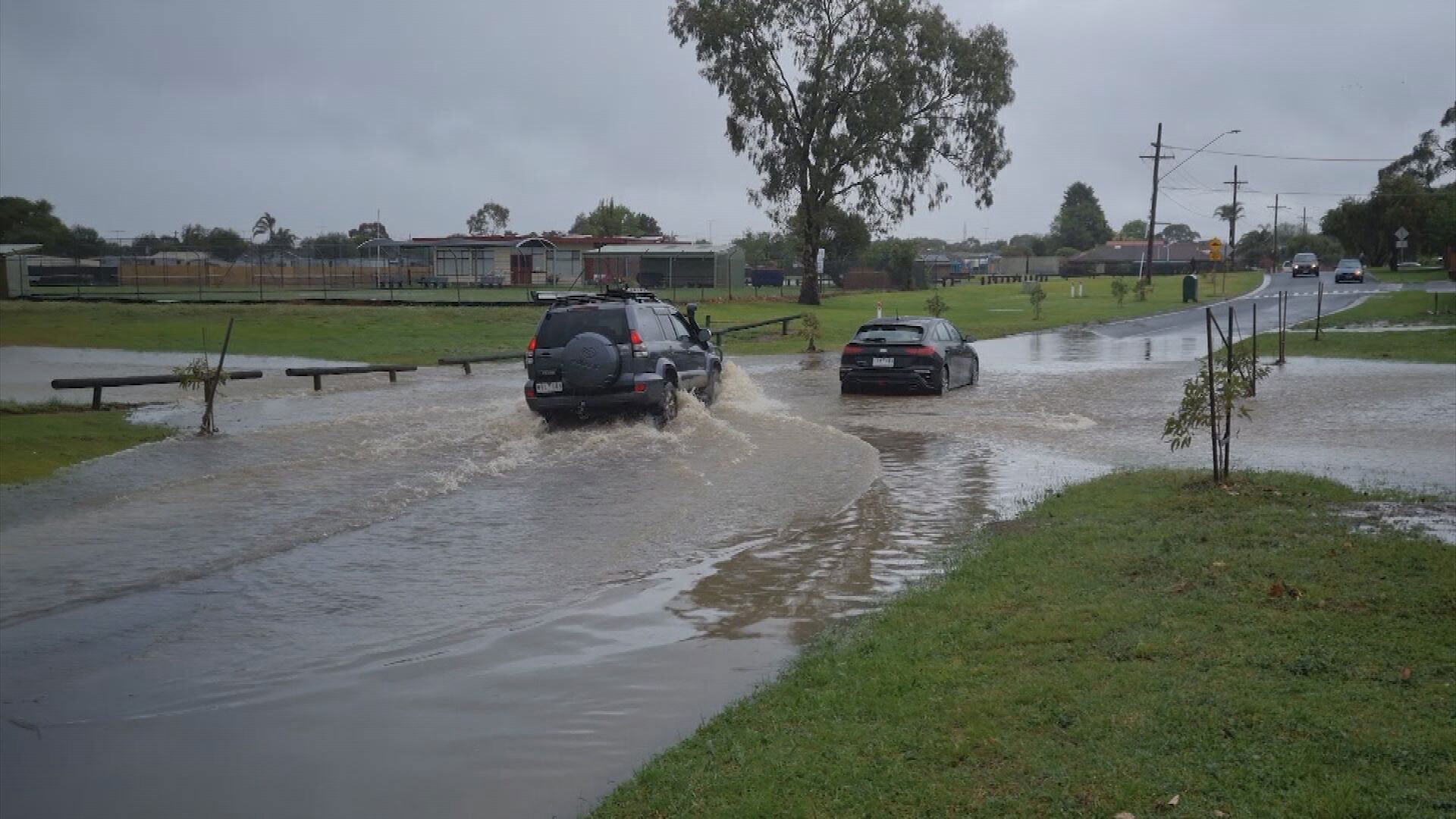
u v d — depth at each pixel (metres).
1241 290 69.19
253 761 5.03
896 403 18.95
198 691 5.90
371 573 8.13
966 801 4.02
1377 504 8.91
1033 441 14.24
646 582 7.82
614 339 15.29
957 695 5.06
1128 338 37.22
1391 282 70.94
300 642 6.65
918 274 81.81
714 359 18.75
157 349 31.03
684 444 14.16
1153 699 4.80
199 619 7.09
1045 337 38.72
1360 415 16.02
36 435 14.09
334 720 5.48
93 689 5.93
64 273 62.06
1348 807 3.74
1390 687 4.81
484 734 5.26
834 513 9.95
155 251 60.59
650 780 4.48
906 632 6.12
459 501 10.64
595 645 6.51
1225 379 9.99
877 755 4.47
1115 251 136.75
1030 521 8.98
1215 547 7.52
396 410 17.75
